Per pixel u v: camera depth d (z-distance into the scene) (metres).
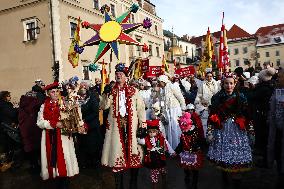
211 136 4.41
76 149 7.69
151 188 5.16
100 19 24.55
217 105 4.43
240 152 4.25
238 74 7.42
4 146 7.14
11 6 21.80
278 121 4.32
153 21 34.72
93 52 23.05
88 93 7.55
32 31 21.25
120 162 4.48
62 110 4.86
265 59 73.81
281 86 4.38
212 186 5.04
